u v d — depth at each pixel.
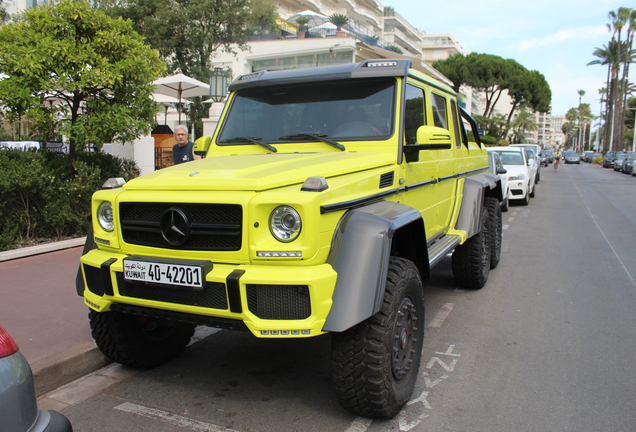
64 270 6.10
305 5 46.72
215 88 12.90
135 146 11.08
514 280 6.47
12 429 1.81
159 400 3.38
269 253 2.56
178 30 21.48
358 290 2.62
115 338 3.55
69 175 8.01
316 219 2.56
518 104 54.22
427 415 3.15
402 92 3.72
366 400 2.85
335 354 2.81
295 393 3.47
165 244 2.86
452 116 5.17
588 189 21.00
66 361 3.65
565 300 5.61
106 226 3.16
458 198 5.29
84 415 3.18
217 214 2.71
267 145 3.86
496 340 4.44
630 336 4.53
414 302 3.21
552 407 3.26
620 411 3.21
